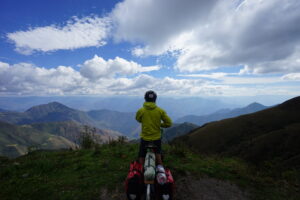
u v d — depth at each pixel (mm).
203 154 8484
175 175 5633
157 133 4402
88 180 5277
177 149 7801
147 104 4508
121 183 5066
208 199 4602
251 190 5230
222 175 5910
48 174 5859
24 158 7922
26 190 4801
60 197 4457
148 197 3369
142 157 4391
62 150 9172
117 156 7422
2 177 5691
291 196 5090
